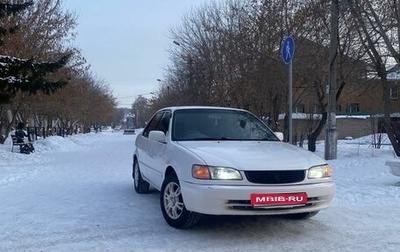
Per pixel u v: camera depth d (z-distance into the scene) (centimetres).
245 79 1966
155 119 847
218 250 521
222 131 716
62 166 1513
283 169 558
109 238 571
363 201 802
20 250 524
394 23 1333
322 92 1827
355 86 1856
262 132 744
